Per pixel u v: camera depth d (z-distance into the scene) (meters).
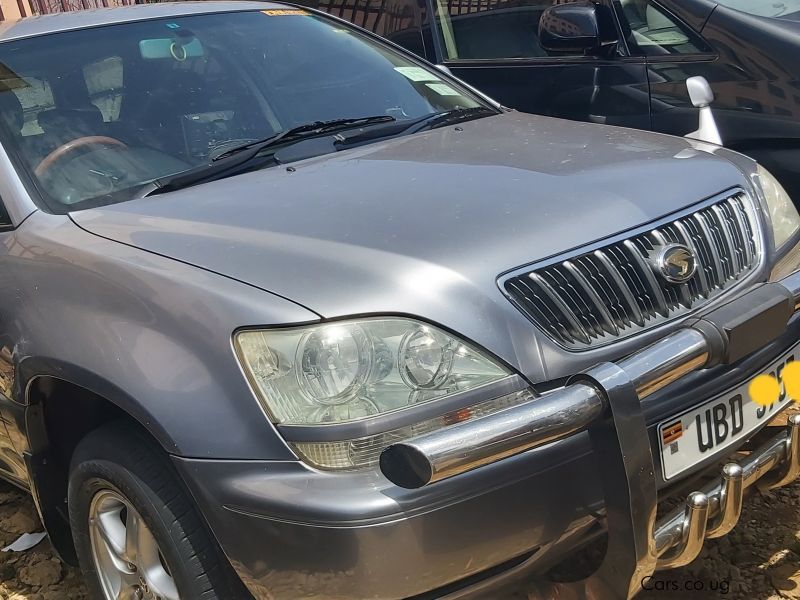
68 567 3.22
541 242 2.21
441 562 1.93
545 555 2.07
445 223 2.25
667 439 2.15
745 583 2.71
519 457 1.97
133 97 3.12
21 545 3.36
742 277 2.55
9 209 2.76
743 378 2.32
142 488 2.21
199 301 2.12
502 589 2.10
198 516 2.18
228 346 2.04
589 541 2.15
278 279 2.11
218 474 2.01
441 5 5.34
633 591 2.07
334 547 1.90
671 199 2.48
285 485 1.95
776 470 2.47
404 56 3.87
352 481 1.93
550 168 2.58
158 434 2.09
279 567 1.99
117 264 2.33
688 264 2.34
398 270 2.08
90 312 2.30
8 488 3.79
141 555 2.36
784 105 4.05
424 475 1.78
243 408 2.01
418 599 2.00
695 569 2.77
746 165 2.87
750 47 4.14
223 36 3.49
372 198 2.44
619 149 2.80
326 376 1.98
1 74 3.07
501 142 2.91
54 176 2.83
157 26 3.44
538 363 2.07
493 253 2.15
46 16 3.55
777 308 2.26
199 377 2.06
